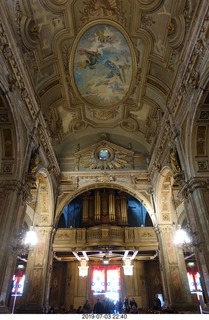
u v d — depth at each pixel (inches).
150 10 388.2
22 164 353.4
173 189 561.3
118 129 651.5
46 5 372.8
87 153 640.4
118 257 797.9
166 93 462.0
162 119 465.1
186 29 341.7
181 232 390.6
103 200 814.5
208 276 293.0
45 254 494.6
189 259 784.3
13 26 328.8
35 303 443.2
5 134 341.4
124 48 456.8
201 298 719.1
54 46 432.1
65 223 854.5
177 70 378.9
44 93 479.5
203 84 302.5
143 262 852.6
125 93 542.3
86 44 450.9
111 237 700.7
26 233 351.3
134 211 886.4
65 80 496.7
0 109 322.3
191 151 349.4
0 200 319.6
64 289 796.0
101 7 402.9
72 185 595.2
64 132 621.9
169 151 442.9
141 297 780.6
